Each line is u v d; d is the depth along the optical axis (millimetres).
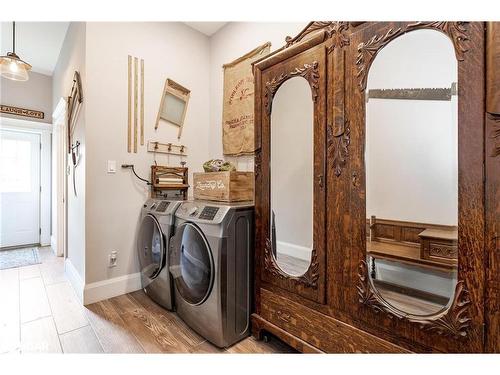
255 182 1609
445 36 920
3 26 2680
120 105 2238
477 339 835
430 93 987
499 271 792
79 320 1799
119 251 2232
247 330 1625
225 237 1492
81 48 2150
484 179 815
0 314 1870
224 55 2725
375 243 1096
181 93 2668
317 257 1281
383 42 1053
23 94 3691
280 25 2146
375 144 1099
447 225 960
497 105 784
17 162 3791
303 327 1342
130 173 2303
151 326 1733
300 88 1381
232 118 2586
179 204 1936
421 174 1018
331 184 1226
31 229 3914
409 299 1025
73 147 2490
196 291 1628
